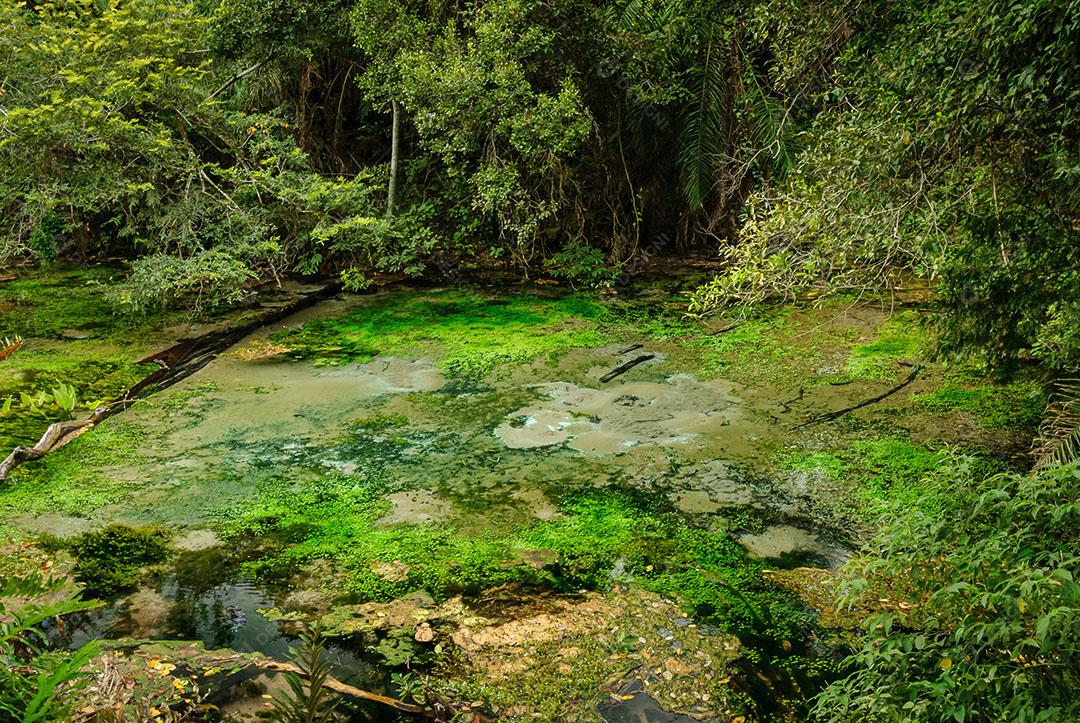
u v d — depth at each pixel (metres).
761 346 6.74
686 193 9.20
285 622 3.31
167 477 4.55
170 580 3.60
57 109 7.89
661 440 5.02
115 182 8.16
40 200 8.13
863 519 4.07
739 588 3.55
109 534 3.96
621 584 3.60
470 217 9.91
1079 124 3.63
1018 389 5.54
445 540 3.95
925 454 4.68
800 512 4.16
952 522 2.51
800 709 2.84
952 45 3.56
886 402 5.47
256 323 7.41
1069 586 2.00
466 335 7.20
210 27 9.23
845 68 4.77
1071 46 3.26
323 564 3.74
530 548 3.88
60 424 4.95
